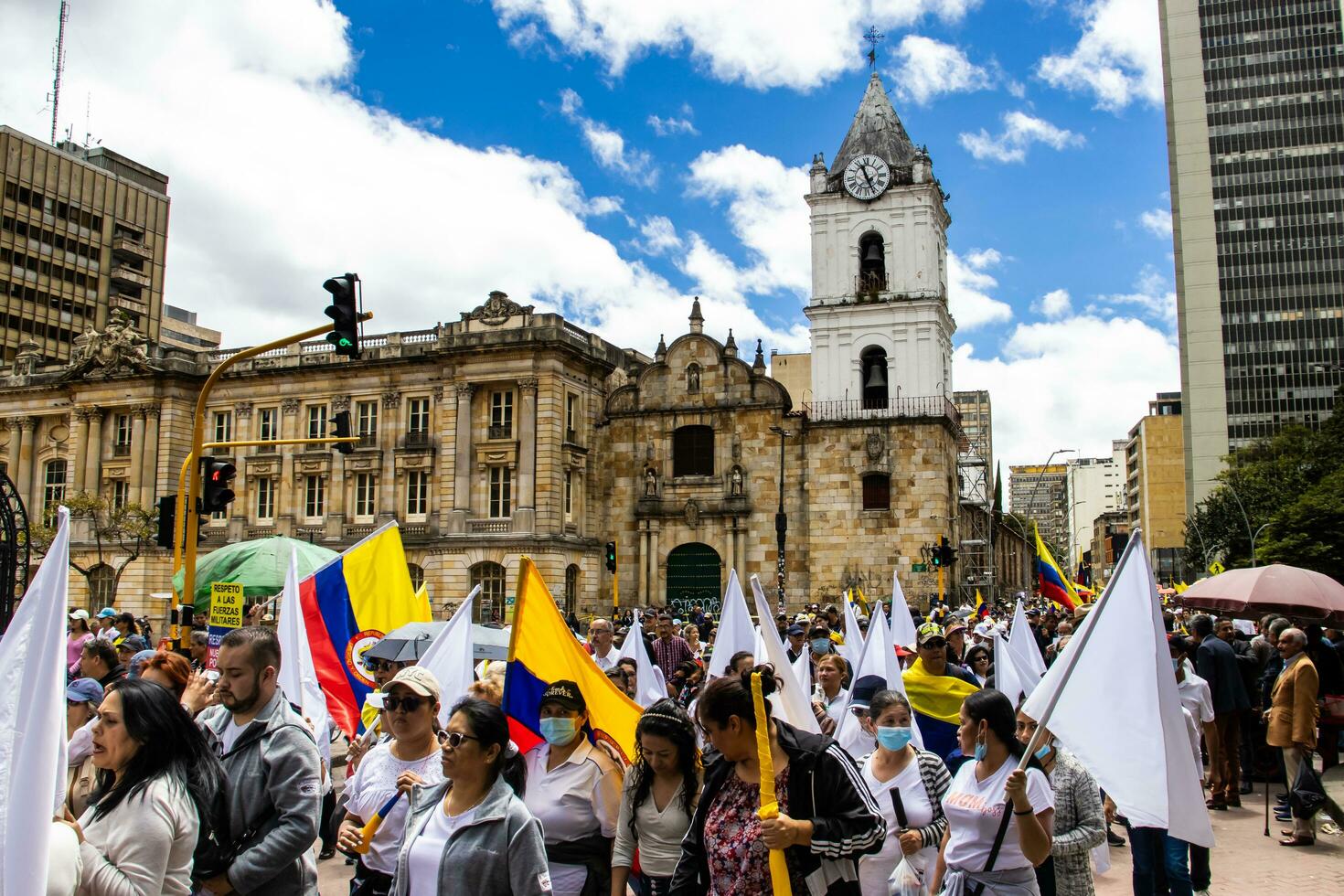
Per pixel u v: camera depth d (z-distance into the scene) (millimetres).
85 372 79562
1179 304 158000
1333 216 152875
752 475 69375
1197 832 9734
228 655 8836
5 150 119375
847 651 21781
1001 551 97562
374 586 18094
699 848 8281
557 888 9953
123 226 132625
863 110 76062
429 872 8234
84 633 23719
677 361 71500
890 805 10586
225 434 78062
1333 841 18516
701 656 26359
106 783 8305
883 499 67688
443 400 70938
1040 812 9297
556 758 10445
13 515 21672
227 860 8328
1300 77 155750
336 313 26234
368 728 16328
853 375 72125
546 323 68625
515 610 11375
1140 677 10023
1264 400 152625
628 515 71375
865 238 74938
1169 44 162000
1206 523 100250
